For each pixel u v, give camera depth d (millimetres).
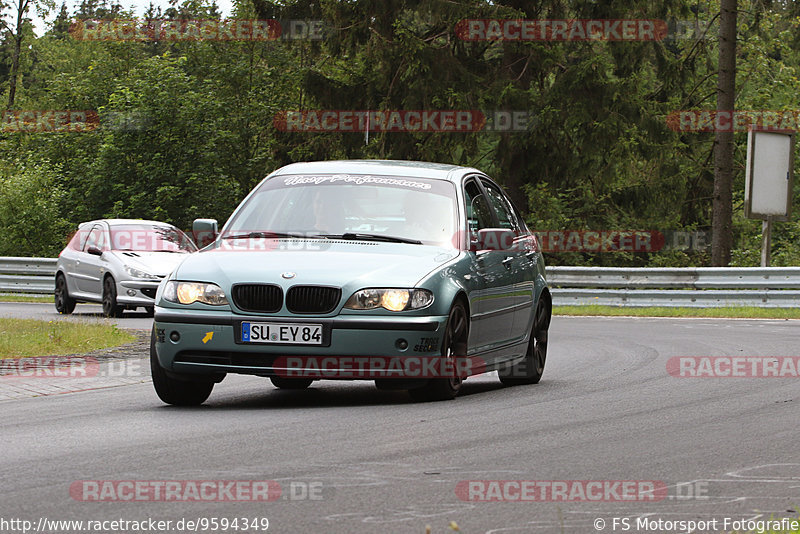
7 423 24281
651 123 102188
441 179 30359
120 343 45031
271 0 107750
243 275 26109
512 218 34031
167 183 118750
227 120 125062
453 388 27594
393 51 99125
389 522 14867
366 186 29812
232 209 120125
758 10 94125
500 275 30219
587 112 98125
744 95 137250
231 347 25688
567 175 105375
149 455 19781
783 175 78062
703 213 116750
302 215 28953
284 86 130625
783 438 21984
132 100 120688
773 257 121312
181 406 27234
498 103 99000
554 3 102688
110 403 28016
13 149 133375
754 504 16234
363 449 20266
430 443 20953
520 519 15109
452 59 99250
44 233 118188
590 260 118812
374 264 26547
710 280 74750
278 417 24578
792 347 44250
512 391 30219
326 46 105375
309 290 25734
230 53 133125
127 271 65750
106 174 120562
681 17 106625
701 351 42875
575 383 32469
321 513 15336
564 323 63281
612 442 21297
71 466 18812
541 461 19250
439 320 26125
